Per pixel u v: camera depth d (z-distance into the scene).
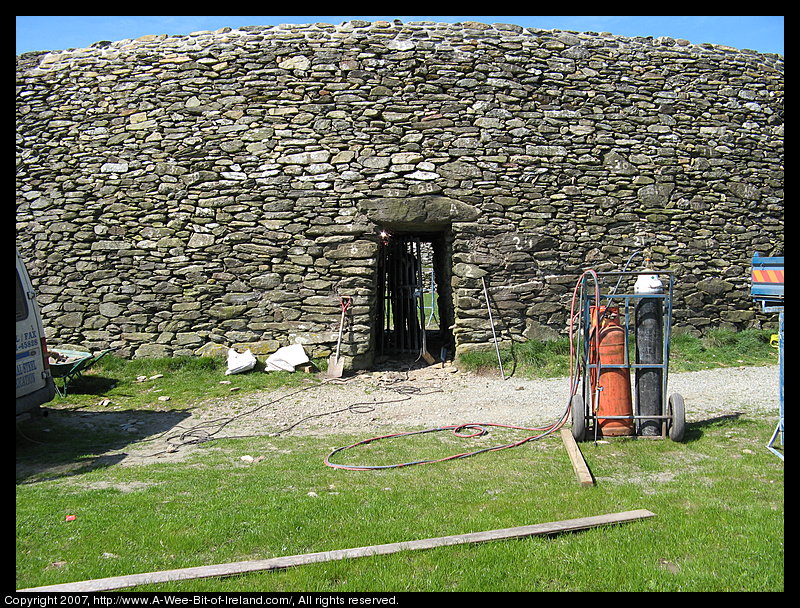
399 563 3.45
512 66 9.88
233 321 9.58
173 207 9.62
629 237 10.17
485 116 9.76
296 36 9.66
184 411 7.73
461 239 9.69
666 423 5.93
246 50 9.66
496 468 5.25
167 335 9.60
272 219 9.54
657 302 6.04
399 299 11.12
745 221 10.69
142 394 8.46
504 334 9.80
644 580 3.23
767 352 9.94
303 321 9.54
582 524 3.87
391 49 9.67
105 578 3.34
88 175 9.77
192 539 3.83
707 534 3.72
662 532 3.76
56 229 9.77
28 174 9.89
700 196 10.48
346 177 9.51
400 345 11.20
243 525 4.03
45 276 9.80
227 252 9.57
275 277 9.55
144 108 9.71
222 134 9.60
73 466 5.64
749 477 4.79
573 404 5.77
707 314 10.55
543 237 9.86
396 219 9.50
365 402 7.99
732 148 10.65
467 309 9.70
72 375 8.50
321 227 9.51
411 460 5.57
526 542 3.67
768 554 3.44
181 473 5.30
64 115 9.88
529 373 9.23
